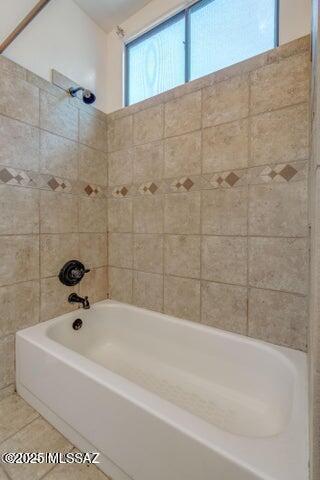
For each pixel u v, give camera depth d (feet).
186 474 2.34
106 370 3.26
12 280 4.32
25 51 4.66
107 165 6.13
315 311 1.38
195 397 4.19
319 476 1.39
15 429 3.69
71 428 3.46
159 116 5.18
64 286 5.21
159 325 5.17
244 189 4.22
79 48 5.68
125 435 2.82
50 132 4.84
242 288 4.32
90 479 3.00
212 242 4.59
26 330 4.45
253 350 4.06
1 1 4.34
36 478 3.01
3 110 4.09
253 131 4.10
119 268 6.02
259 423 3.59
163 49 5.81
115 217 6.04
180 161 4.91
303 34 4.00
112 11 5.87
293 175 3.79
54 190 4.94
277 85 3.88
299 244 3.79
